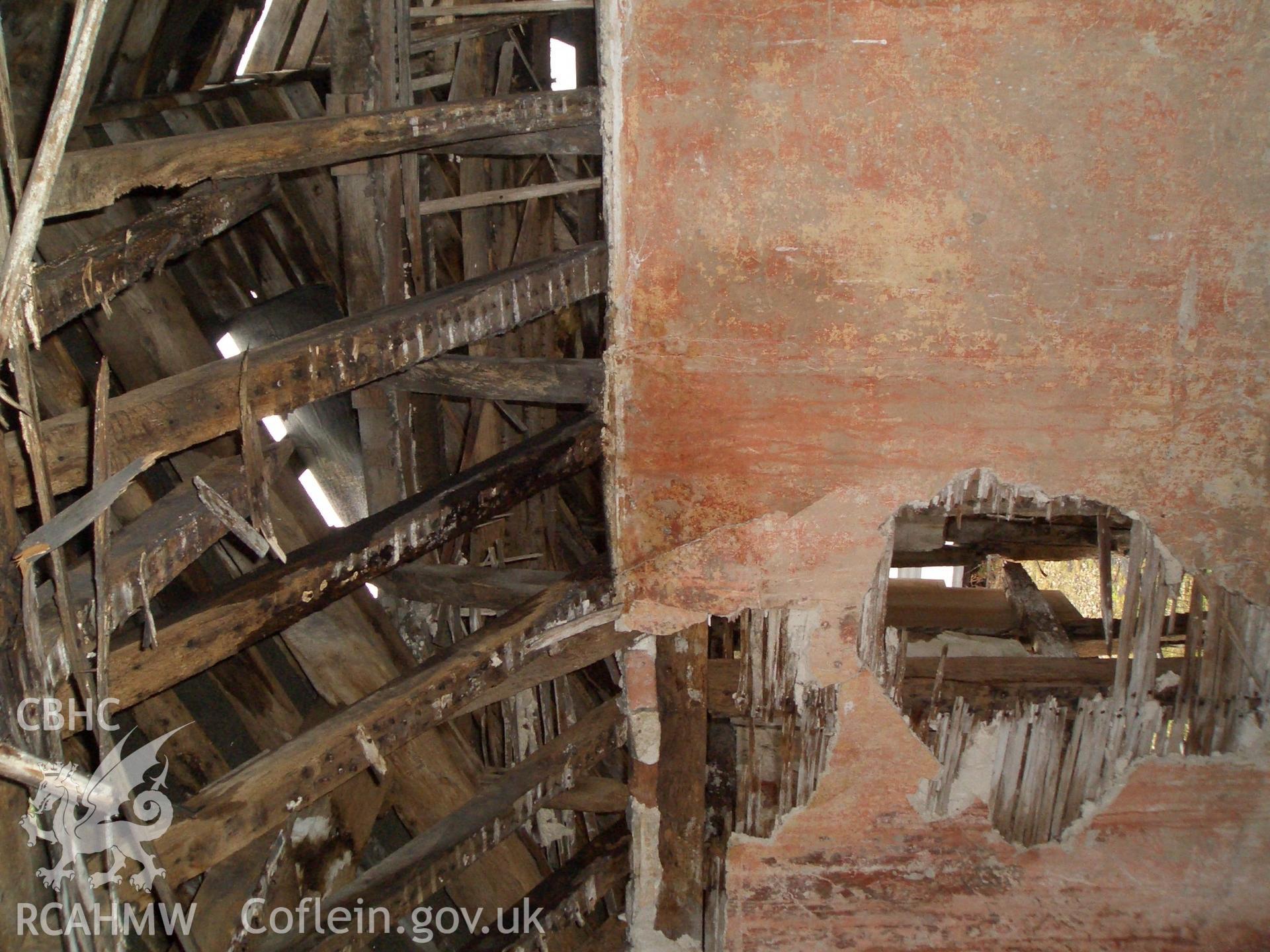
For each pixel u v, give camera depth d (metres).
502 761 4.14
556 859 4.07
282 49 3.57
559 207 4.94
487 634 2.73
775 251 2.43
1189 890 2.90
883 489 2.62
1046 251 2.44
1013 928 2.94
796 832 2.90
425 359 2.63
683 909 3.00
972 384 2.53
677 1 2.26
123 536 2.07
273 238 3.64
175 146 2.19
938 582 4.63
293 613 2.42
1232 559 2.66
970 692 2.90
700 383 2.54
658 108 2.33
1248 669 2.74
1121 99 2.33
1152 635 2.74
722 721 3.14
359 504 3.96
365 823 3.09
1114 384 2.53
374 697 2.55
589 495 5.34
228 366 2.22
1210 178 2.38
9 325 1.77
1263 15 2.26
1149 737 2.81
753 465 2.60
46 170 1.74
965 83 2.32
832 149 2.36
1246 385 2.53
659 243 2.43
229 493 2.26
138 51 2.96
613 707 3.18
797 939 2.96
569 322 4.89
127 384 3.03
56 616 1.96
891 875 2.92
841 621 2.71
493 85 4.29
